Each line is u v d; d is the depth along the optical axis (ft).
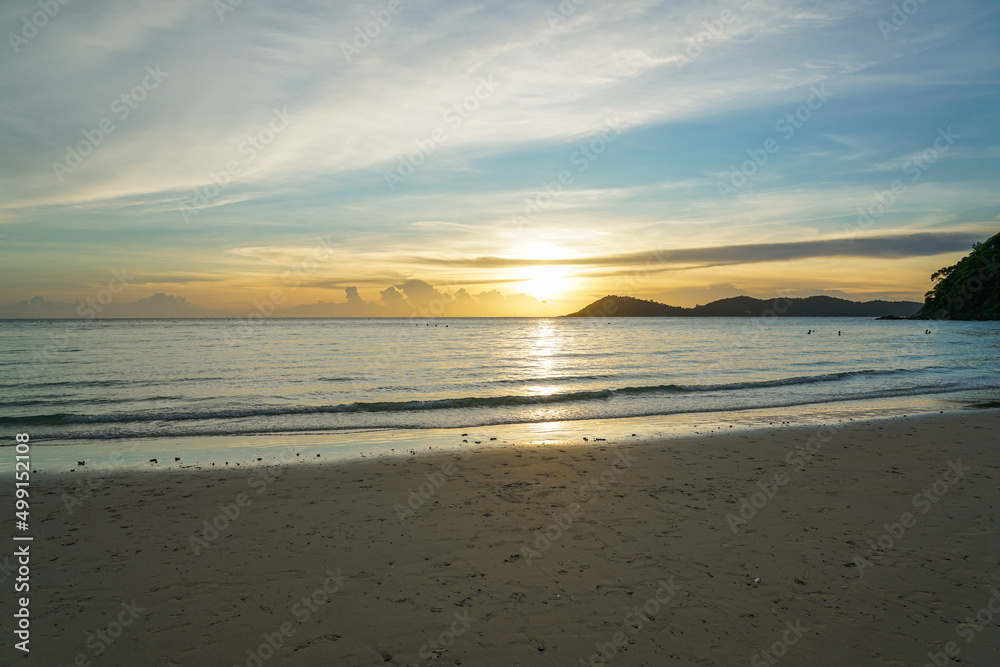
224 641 14.74
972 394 67.87
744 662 13.80
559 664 13.80
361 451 38.45
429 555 20.18
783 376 92.17
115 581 18.12
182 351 148.56
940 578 18.24
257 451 38.70
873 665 13.67
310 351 153.48
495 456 35.86
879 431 43.11
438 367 111.04
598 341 212.23
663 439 41.22
